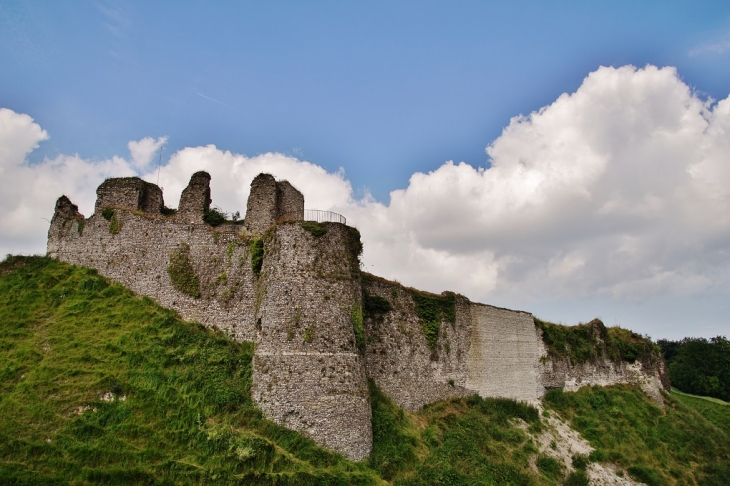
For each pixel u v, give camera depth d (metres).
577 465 37.19
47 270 32.09
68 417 22.34
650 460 42.16
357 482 22.67
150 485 20.14
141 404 23.56
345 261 28.61
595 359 53.12
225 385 25.78
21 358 25.52
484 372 40.56
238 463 21.52
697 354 76.50
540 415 42.34
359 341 27.45
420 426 31.75
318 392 24.86
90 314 29.19
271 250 28.27
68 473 19.83
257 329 27.45
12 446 20.38
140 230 32.78
